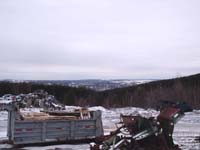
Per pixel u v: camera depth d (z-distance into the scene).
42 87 55.72
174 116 11.95
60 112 16.52
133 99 46.44
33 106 32.62
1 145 14.00
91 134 15.45
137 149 11.66
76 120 15.12
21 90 53.38
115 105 46.03
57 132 14.70
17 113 14.22
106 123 22.66
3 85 53.22
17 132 13.94
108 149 11.70
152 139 11.93
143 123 11.95
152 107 41.44
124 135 12.15
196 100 41.22
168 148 11.71
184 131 19.33
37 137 14.28
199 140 15.77
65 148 13.84
